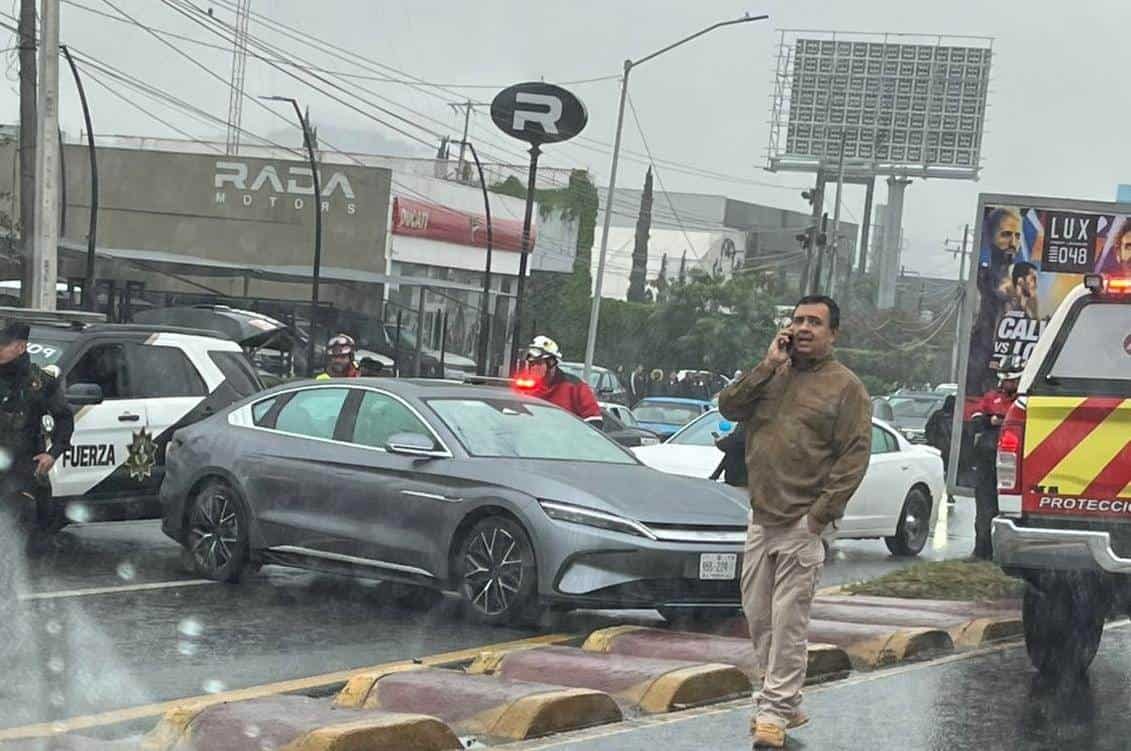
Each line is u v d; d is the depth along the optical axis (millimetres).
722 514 11609
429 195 59469
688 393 54688
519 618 11367
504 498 11438
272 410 13156
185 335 15547
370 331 46938
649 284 97875
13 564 10109
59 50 27266
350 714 7934
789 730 8555
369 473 12234
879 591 14148
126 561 14008
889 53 118125
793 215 130375
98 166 58656
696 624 12102
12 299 31562
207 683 9234
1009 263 17547
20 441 10008
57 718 8156
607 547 11062
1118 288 9664
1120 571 9352
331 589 13039
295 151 74375
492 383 16062
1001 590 14070
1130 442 9477
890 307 106688
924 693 9805
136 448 14680
